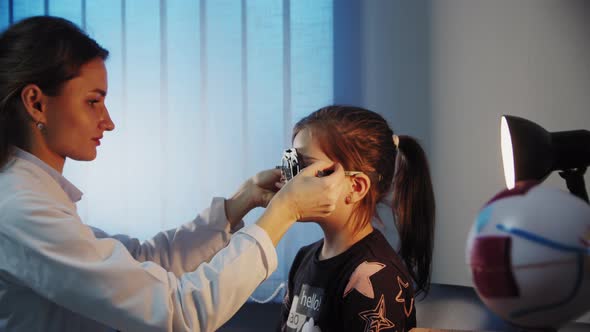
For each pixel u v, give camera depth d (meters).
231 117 2.11
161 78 2.17
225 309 0.74
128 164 2.21
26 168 0.79
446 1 1.81
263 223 0.79
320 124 0.96
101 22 2.24
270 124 2.08
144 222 2.20
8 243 0.73
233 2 2.11
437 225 1.79
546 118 1.60
